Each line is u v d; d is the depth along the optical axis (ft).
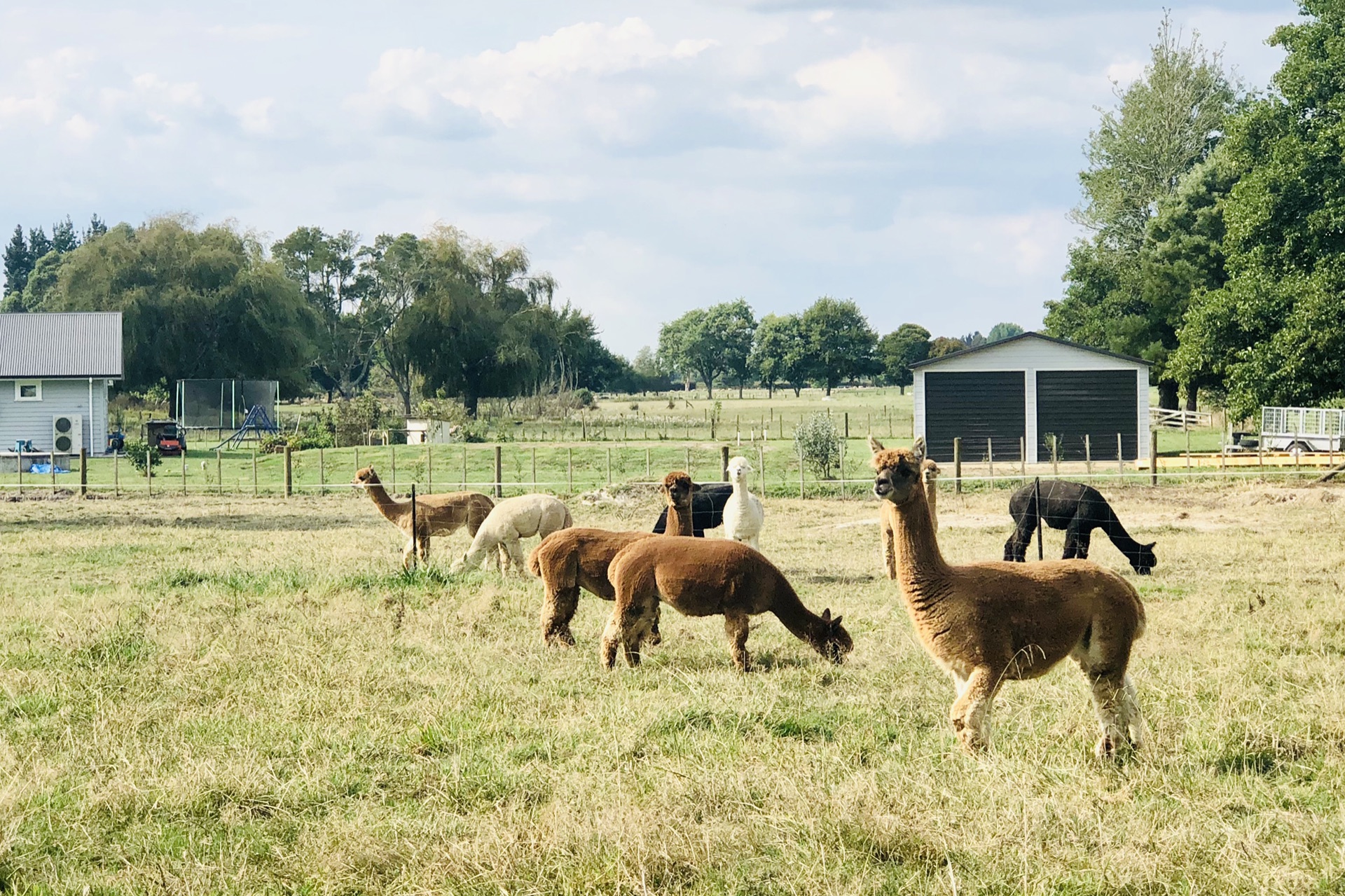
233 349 219.41
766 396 474.08
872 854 18.07
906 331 458.50
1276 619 35.99
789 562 55.72
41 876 18.43
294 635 35.53
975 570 23.44
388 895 17.52
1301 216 98.89
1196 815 19.13
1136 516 72.74
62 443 157.17
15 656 33.68
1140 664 30.22
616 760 23.00
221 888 17.81
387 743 24.91
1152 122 169.58
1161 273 148.56
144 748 24.56
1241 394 100.01
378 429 168.76
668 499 41.68
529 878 17.58
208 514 89.40
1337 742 23.15
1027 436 128.47
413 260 266.77
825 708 27.22
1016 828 18.42
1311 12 103.35
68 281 217.97
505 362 239.71
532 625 38.34
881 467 22.90
